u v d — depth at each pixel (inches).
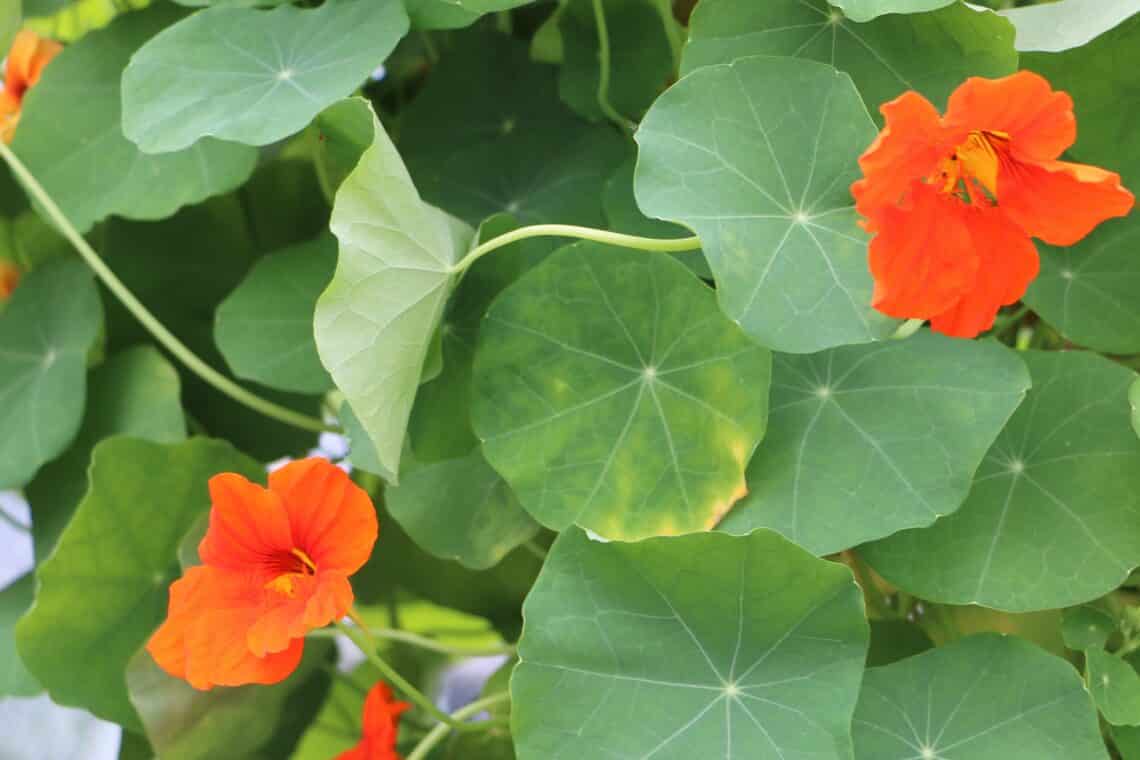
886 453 26.2
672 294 26.5
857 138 25.7
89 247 29.9
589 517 26.4
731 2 26.5
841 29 26.5
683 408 26.4
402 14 27.4
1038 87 23.7
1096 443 26.5
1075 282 27.6
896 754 25.7
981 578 26.2
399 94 31.9
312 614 25.9
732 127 25.8
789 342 25.2
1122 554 26.1
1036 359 27.0
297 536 26.5
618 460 26.5
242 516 26.4
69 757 38.4
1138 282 27.5
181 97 27.6
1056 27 26.6
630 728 25.1
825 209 25.7
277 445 31.4
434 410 27.5
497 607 31.5
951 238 24.4
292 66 27.5
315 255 30.0
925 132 23.9
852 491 26.1
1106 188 23.9
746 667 25.4
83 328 30.1
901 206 24.2
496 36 30.6
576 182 29.5
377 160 25.5
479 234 26.8
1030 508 26.5
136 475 28.9
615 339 26.7
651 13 29.6
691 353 26.4
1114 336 27.5
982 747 25.6
